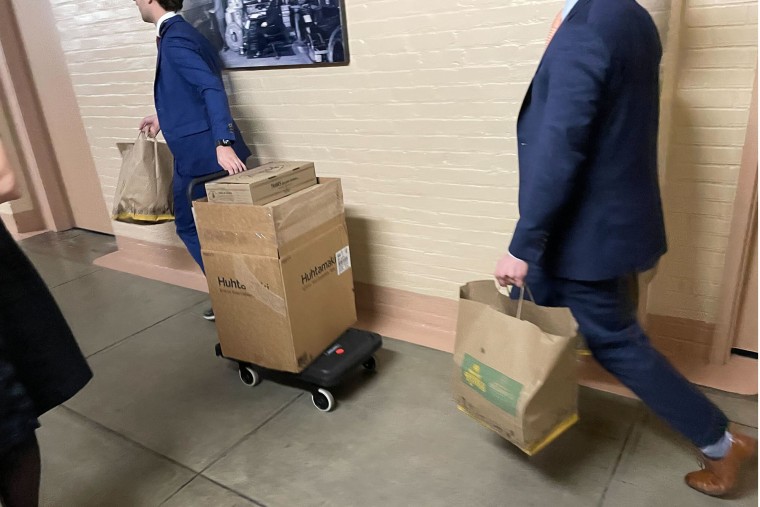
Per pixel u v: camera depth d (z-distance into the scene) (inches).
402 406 87.3
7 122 172.6
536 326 59.5
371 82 97.0
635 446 75.4
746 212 78.7
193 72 96.2
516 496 69.6
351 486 73.3
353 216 108.9
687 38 76.0
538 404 60.8
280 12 100.7
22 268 56.4
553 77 54.9
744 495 67.0
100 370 104.4
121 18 125.9
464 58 87.6
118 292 135.8
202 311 123.3
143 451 83.0
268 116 111.3
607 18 53.7
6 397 51.8
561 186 55.5
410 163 98.7
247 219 81.3
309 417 86.9
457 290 102.5
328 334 92.1
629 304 64.2
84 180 170.2
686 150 80.6
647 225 60.2
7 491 57.6
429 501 70.0
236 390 95.3
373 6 92.2
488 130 89.5
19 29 160.7
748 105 75.1
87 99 142.2
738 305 86.2
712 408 63.5
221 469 78.2
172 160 110.3
